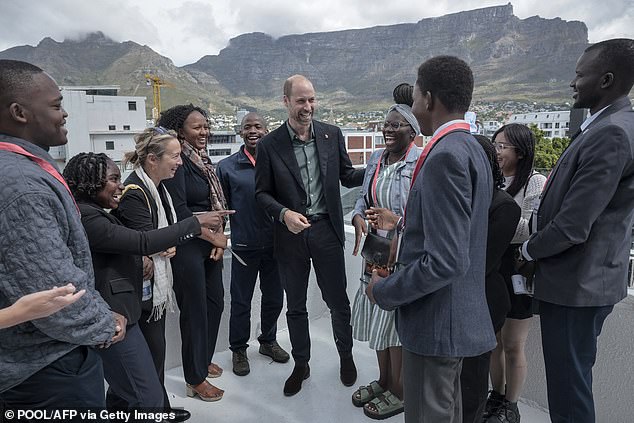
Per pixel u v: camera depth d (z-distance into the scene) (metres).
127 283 1.39
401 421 1.85
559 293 1.29
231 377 2.23
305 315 2.09
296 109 1.90
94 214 1.30
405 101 1.69
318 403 1.99
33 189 0.88
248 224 2.27
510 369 1.67
